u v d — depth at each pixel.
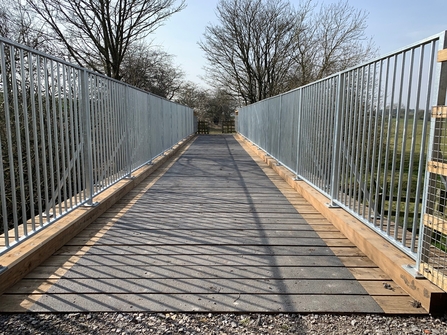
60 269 2.30
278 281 2.16
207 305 1.88
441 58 1.74
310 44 16.30
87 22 10.38
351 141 3.26
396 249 2.37
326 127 3.86
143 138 6.24
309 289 2.06
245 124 14.51
